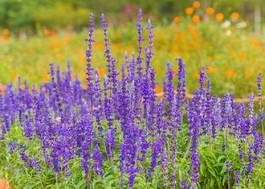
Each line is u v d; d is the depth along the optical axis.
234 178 6.91
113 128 6.62
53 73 8.62
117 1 31.70
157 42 15.98
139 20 7.54
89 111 7.64
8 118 8.34
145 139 6.63
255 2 32.62
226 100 7.47
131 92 7.39
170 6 31.80
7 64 16.11
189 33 16.75
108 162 6.88
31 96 8.95
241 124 7.06
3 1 33.97
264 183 6.88
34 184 6.99
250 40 16.55
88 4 33.38
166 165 6.61
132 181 6.12
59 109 8.43
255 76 12.67
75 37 20.66
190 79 12.12
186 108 7.87
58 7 33.09
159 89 10.84
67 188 6.63
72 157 6.89
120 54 15.73
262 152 7.24
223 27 17.44
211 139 7.53
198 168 6.87
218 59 14.34
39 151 7.42
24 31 31.86
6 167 7.50
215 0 22.39
